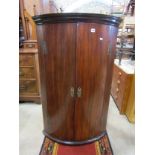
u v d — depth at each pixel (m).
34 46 2.78
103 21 1.24
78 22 1.20
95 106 1.50
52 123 1.60
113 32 1.36
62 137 1.60
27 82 2.70
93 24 1.22
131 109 2.29
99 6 2.85
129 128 2.19
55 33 1.26
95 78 1.39
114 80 3.01
